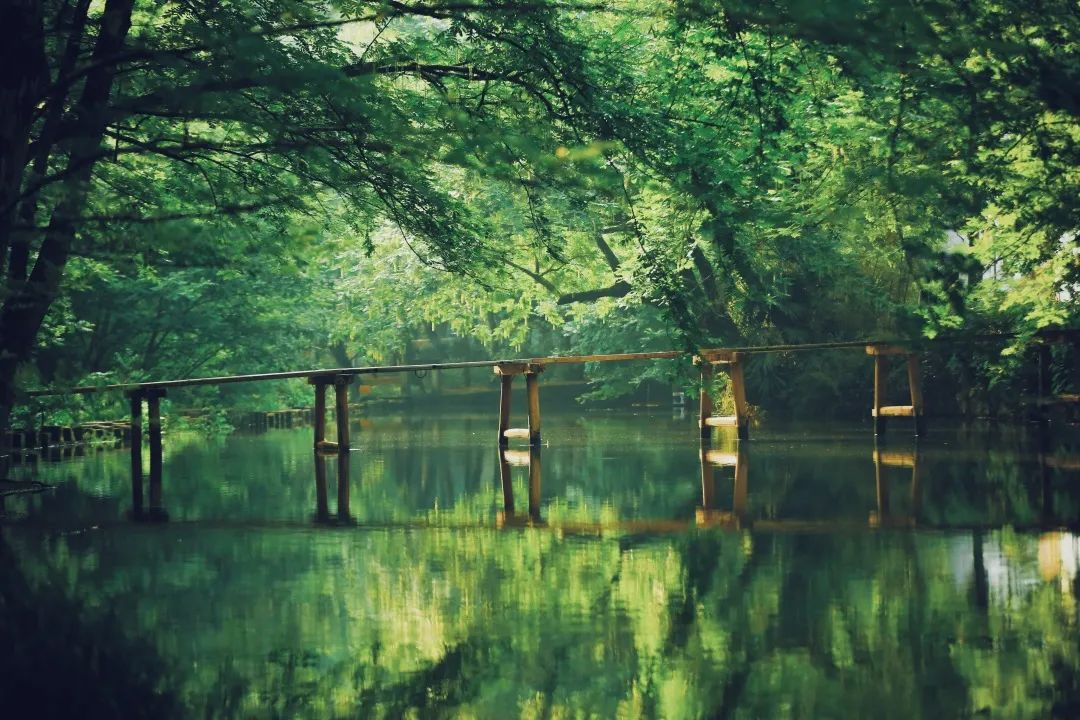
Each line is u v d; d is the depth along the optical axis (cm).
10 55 1036
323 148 1301
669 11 1067
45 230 888
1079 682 639
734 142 1388
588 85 1280
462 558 1062
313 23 1012
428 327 5406
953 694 621
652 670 682
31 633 798
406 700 637
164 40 1174
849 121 1584
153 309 3072
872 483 1548
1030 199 1454
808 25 757
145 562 1076
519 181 1045
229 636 781
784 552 1051
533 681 667
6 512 1461
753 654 710
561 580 946
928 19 744
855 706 607
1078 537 1084
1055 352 2570
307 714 619
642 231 1463
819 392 3152
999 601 828
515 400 4906
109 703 642
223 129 1535
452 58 1398
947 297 1180
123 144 1436
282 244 938
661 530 1209
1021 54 866
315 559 1073
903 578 916
